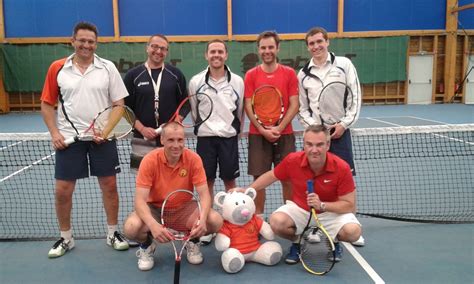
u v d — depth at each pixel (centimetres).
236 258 291
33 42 1531
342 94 353
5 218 422
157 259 323
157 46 341
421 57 1633
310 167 303
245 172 592
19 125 1211
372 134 413
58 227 396
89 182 541
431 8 1598
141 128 341
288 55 1573
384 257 318
